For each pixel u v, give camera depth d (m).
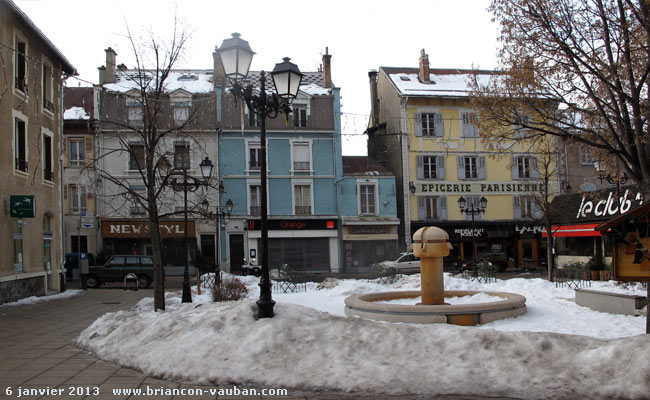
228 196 34.12
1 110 17.30
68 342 10.11
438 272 11.48
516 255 38.25
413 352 7.29
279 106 10.32
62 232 22.62
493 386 6.48
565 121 14.54
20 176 18.64
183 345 8.02
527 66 12.63
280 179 35.12
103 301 18.33
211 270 33.59
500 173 37.97
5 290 17.28
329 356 7.32
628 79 12.08
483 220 37.41
